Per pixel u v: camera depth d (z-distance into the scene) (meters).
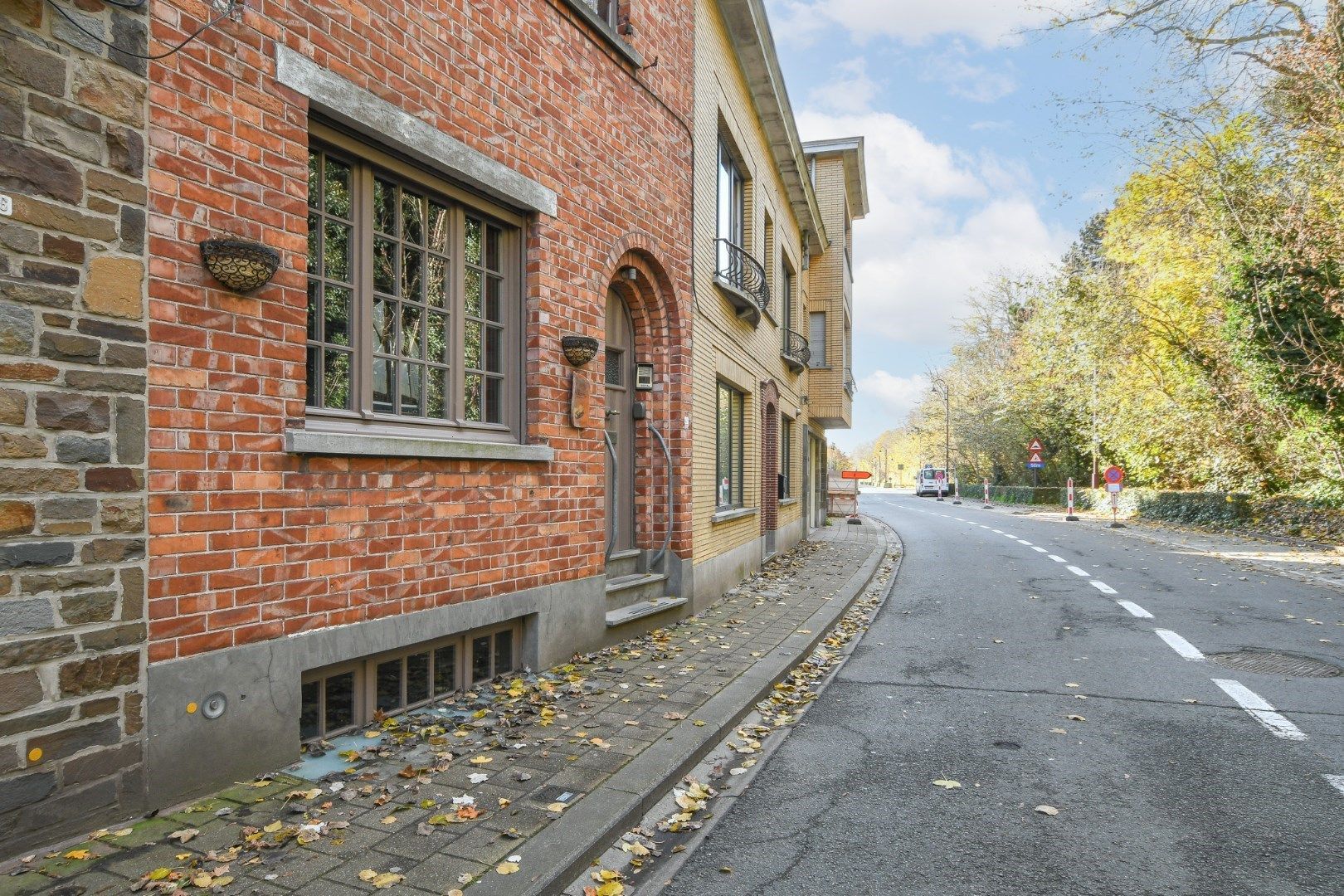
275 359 4.13
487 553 5.73
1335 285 16.00
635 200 8.01
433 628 5.20
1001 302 46.75
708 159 10.56
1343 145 13.99
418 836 3.50
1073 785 4.48
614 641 7.57
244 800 3.80
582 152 7.01
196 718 3.77
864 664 7.49
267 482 4.09
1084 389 32.47
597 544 7.21
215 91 3.86
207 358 3.81
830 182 24.84
